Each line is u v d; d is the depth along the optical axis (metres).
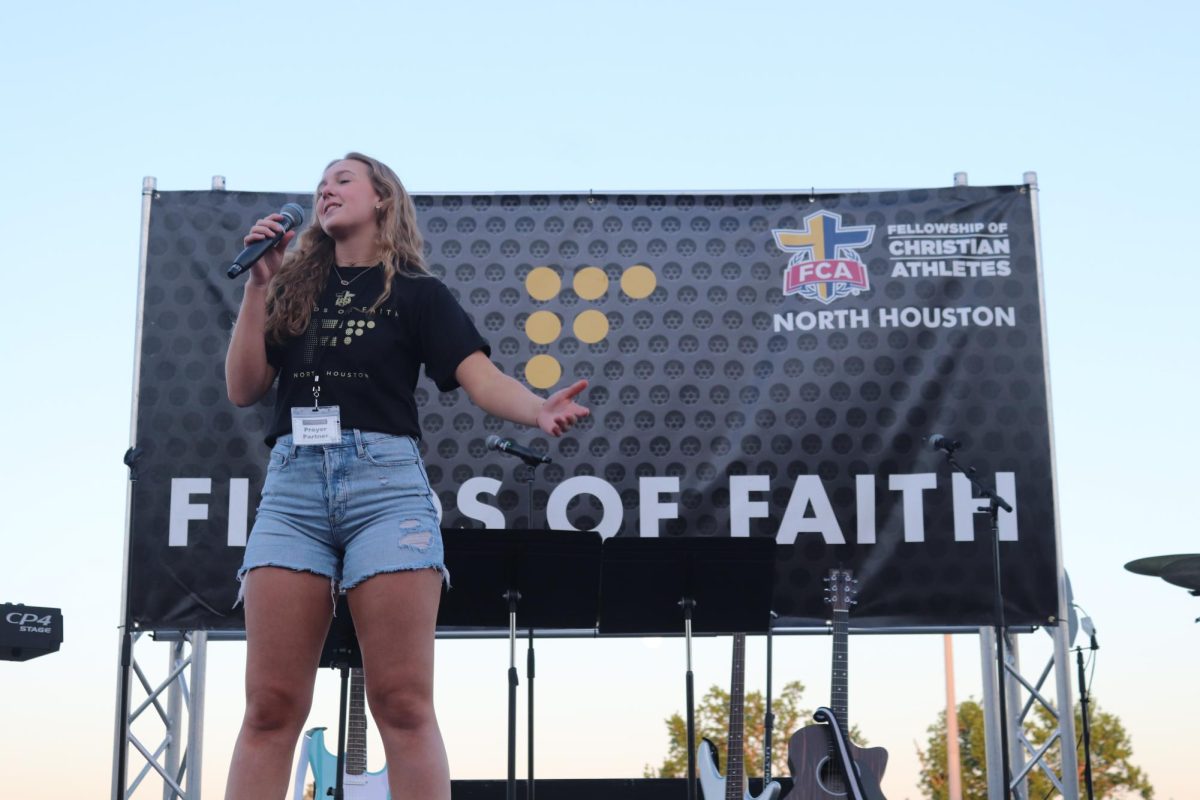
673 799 5.15
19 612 4.68
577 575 4.30
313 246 2.48
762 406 5.51
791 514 5.40
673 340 5.58
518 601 4.34
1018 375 5.49
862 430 5.47
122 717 4.59
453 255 5.66
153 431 5.38
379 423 2.29
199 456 5.37
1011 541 5.32
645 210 5.70
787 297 5.61
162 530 5.29
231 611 5.24
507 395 2.35
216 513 5.32
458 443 5.48
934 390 5.49
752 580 4.42
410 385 2.38
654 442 5.48
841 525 5.38
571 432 5.49
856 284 5.60
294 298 2.38
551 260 5.66
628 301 5.62
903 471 5.42
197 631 5.27
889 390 5.50
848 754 4.46
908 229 5.64
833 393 5.51
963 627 5.35
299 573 2.22
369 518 2.24
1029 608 5.26
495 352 5.58
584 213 5.70
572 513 5.43
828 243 5.65
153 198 5.59
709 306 5.61
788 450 5.46
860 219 5.66
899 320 5.56
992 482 5.39
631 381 5.54
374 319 2.36
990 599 5.27
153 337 5.46
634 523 5.42
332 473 2.23
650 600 4.44
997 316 5.55
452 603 4.32
